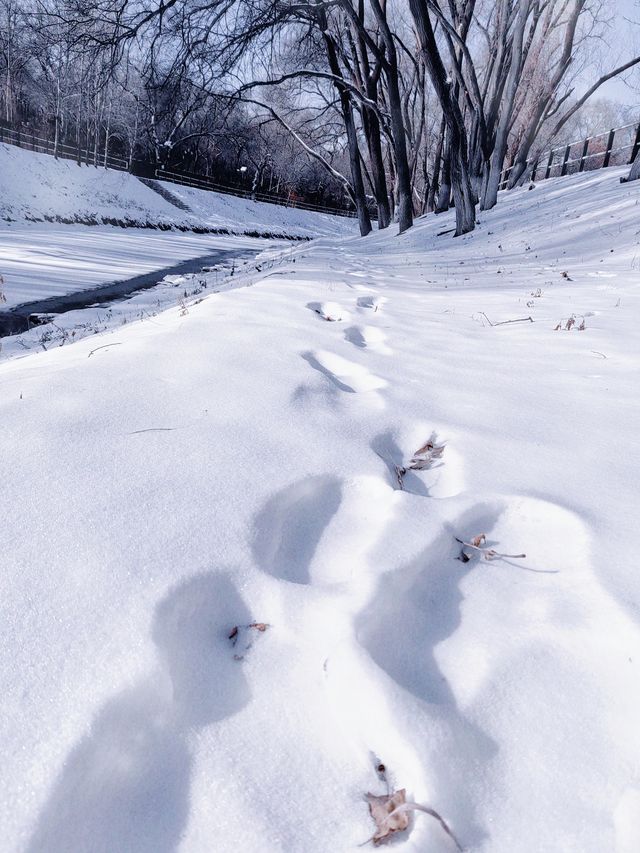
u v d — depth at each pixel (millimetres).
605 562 1769
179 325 4129
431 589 1737
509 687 1387
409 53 26578
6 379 3098
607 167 18875
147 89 13820
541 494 2146
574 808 1137
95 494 1954
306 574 1787
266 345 3697
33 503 1890
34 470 2070
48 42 12398
